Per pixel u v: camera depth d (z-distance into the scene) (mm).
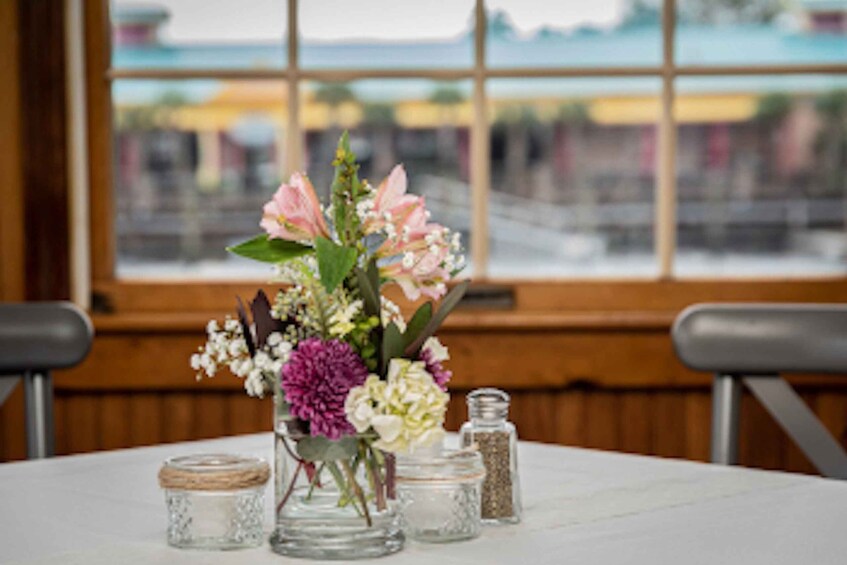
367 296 1328
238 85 3141
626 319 3027
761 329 2129
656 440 3070
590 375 3045
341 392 1272
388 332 1306
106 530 1418
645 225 3152
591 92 3141
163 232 3152
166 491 1342
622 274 3152
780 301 3119
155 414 3051
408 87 3141
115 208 3145
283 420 1300
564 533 1395
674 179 3146
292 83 3131
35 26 3002
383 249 1353
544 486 1656
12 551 1327
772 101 3148
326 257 1289
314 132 3148
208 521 1319
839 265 3168
